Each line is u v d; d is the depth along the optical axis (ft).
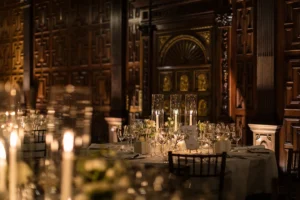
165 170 14.34
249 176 17.35
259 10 27.68
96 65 39.22
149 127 18.28
